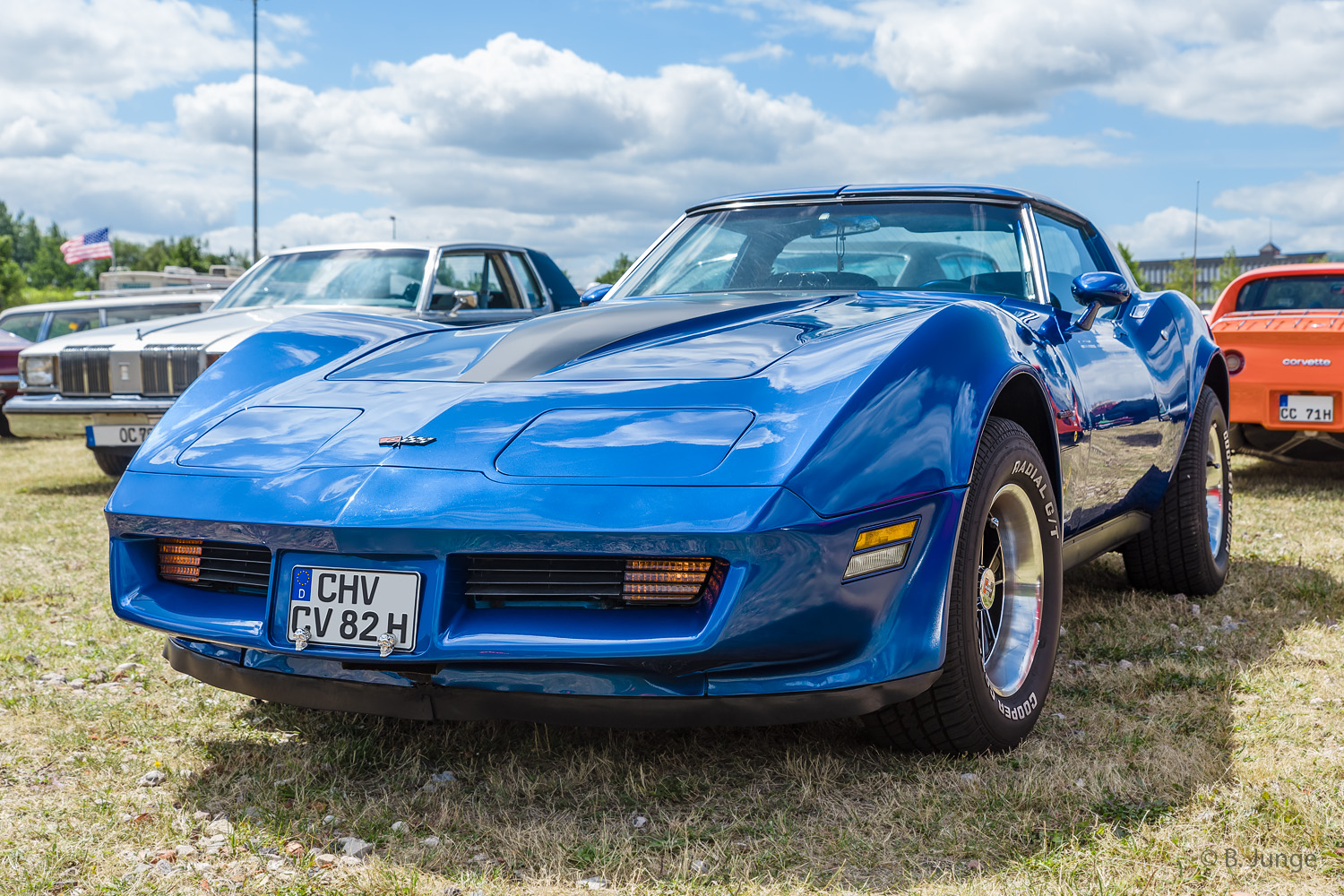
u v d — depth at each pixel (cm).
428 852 173
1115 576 380
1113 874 160
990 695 204
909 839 174
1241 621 315
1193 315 371
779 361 200
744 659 172
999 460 206
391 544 175
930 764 204
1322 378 565
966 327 214
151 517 194
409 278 631
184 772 211
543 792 197
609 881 163
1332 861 162
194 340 602
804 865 167
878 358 193
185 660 209
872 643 181
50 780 207
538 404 196
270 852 174
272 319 619
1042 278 284
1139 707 238
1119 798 186
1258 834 171
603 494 170
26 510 579
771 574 167
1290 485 597
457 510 172
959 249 288
